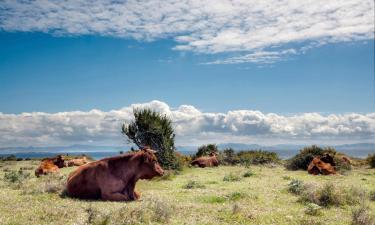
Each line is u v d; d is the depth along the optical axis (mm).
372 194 17141
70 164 39219
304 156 36688
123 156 16234
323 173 30344
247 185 21953
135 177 16219
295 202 15656
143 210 11938
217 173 32375
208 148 50938
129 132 34250
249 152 50969
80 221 10719
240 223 11578
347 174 31141
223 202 15492
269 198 16609
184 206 14031
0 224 10312
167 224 11102
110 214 11086
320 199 15414
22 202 13992
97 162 16062
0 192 16922
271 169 37781
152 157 16500
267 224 11516
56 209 12469
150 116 34562
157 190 19781
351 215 12922
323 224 11430
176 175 30344
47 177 23172
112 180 15750
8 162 53594
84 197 15938
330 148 38938
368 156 44438
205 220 11742
